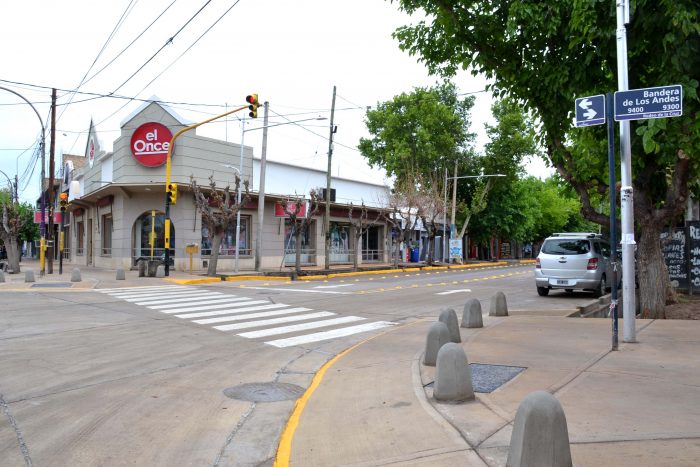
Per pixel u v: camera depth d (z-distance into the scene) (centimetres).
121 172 3020
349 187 4225
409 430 498
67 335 1060
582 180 1088
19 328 1134
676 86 725
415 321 1295
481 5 1050
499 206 4953
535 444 373
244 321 1273
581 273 1670
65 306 1506
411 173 4019
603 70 977
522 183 5212
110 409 608
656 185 1137
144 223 3089
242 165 3045
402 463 421
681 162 993
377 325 1230
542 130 1074
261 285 2320
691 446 416
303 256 3675
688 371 654
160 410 608
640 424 468
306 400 629
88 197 3362
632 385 596
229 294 1894
